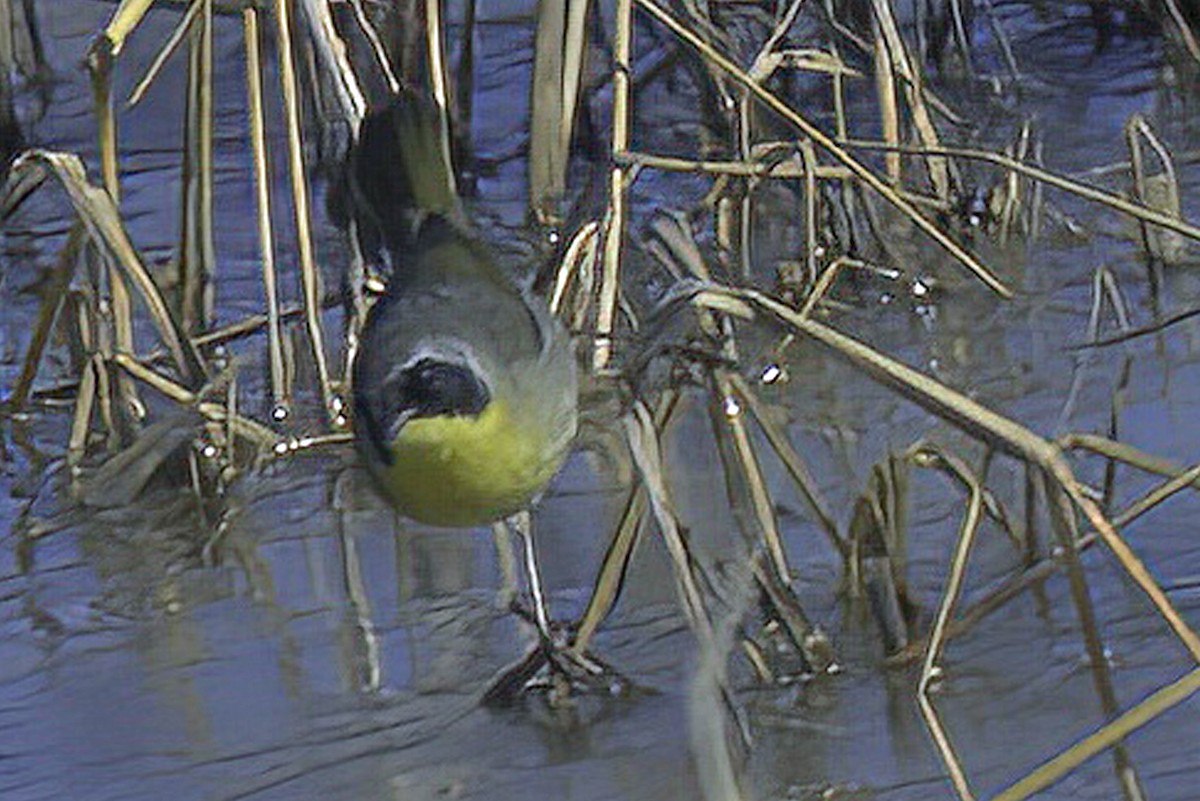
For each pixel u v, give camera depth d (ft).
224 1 50.65
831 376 40.73
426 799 29.12
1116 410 35.88
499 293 28.04
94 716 31.27
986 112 51.93
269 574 35.19
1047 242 45.62
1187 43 52.31
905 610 31.78
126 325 39.37
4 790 29.48
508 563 32.32
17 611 34.40
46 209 49.29
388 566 35.24
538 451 27.61
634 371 29.89
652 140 50.67
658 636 32.65
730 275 44.24
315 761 30.07
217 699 31.63
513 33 55.98
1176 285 43.37
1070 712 30.19
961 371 40.93
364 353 27.84
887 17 45.24
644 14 53.01
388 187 29.17
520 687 31.27
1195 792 28.09
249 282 45.24
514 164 50.55
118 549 36.24
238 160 50.08
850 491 36.27
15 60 54.49
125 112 52.75
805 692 30.99
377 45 36.47
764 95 35.68
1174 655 31.32
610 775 29.45
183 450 37.83
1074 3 56.65
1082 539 29.19
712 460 37.14
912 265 44.60
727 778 25.76
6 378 42.45
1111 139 50.16
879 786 28.81
